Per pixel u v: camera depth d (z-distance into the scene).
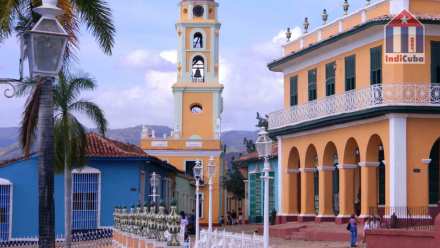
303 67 42.47
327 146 38.94
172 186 59.19
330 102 37.31
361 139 35.47
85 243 37.41
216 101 75.06
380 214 33.94
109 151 41.56
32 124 27.22
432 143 33.22
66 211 34.94
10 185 39.91
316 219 39.47
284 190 44.22
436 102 32.88
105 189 41.72
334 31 39.16
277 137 44.75
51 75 12.65
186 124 74.94
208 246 26.61
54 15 12.73
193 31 76.00
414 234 26.25
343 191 37.03
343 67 37.72
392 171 32.97
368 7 36.00
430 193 34.62
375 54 34.81
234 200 85.25
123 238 29.00
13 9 23.84
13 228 39.88
